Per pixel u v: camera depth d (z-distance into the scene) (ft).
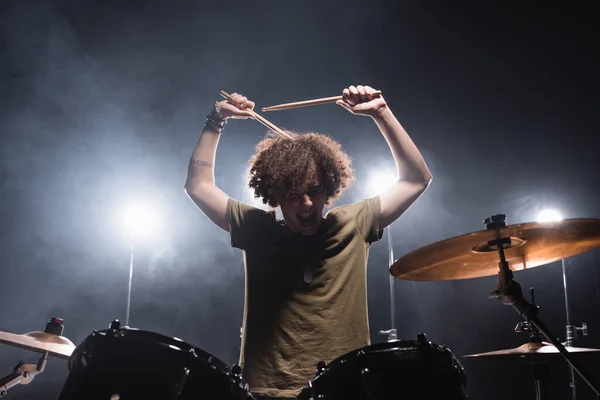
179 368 7.13
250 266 9.20
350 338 8.67
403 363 7.46
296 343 8.57
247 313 8.98
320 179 9.48
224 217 9.56
